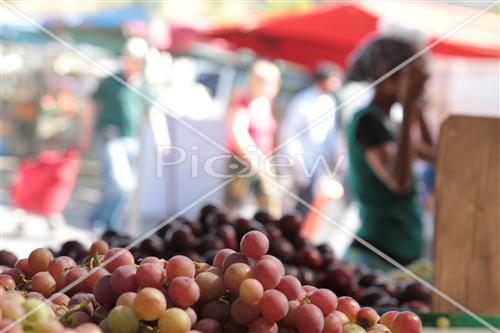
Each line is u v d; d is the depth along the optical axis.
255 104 3.74
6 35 3.99
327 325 1.08
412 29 2.81
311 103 4.20
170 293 1.02
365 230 2.71
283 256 1.95
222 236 1.88
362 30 5.42
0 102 3.75
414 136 2.81
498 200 1.91
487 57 5.54
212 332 1.03
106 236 1.88
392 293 1.95
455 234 1.91
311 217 3.50
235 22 5.42
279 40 5.61
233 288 1.05
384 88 2.74
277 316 1.02
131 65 3.83
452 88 5.86
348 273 1.93
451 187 1.92
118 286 1.03
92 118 3.62
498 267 1.90
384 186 2.67
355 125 2.74
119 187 3.45
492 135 1.92
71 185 3.25
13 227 3.04
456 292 1.89
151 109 2.91
